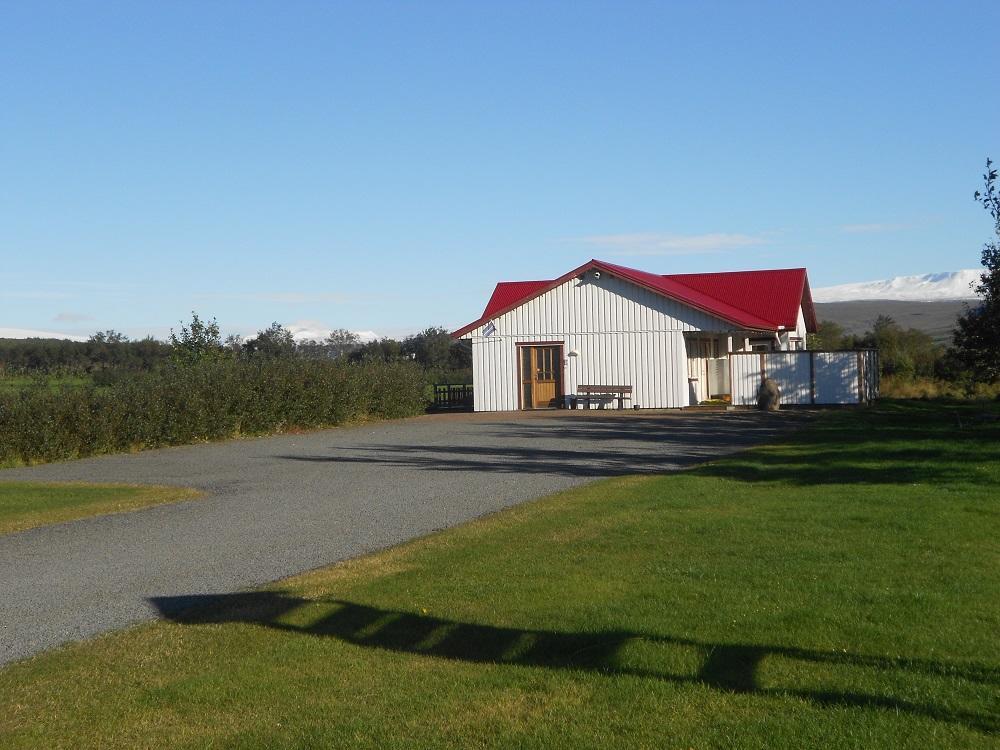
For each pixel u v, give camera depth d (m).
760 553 9.55
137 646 7.27
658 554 9.66
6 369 35.41
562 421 31.12
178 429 26.02
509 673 6.43
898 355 47.78
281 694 6.23
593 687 6.11
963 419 25.97
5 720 5.92
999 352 22.91
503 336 38.34
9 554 11.04
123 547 11.27
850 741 5.14
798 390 34.19
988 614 7.30
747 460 17.55
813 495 13.05
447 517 12.64
